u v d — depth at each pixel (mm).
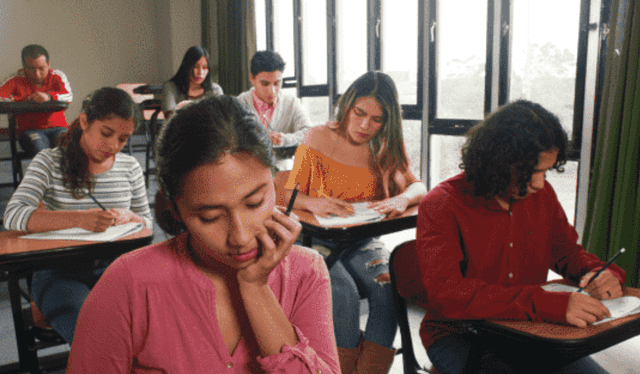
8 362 1992
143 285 591
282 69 2992
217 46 6895
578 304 989
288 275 667
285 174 2043
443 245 1205
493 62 3014
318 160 2041
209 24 6859
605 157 2285
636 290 1158
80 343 588
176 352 603
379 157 2061
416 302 1328
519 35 2895
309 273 683
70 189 1721
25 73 4422
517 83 2953
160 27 7836
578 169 2625
